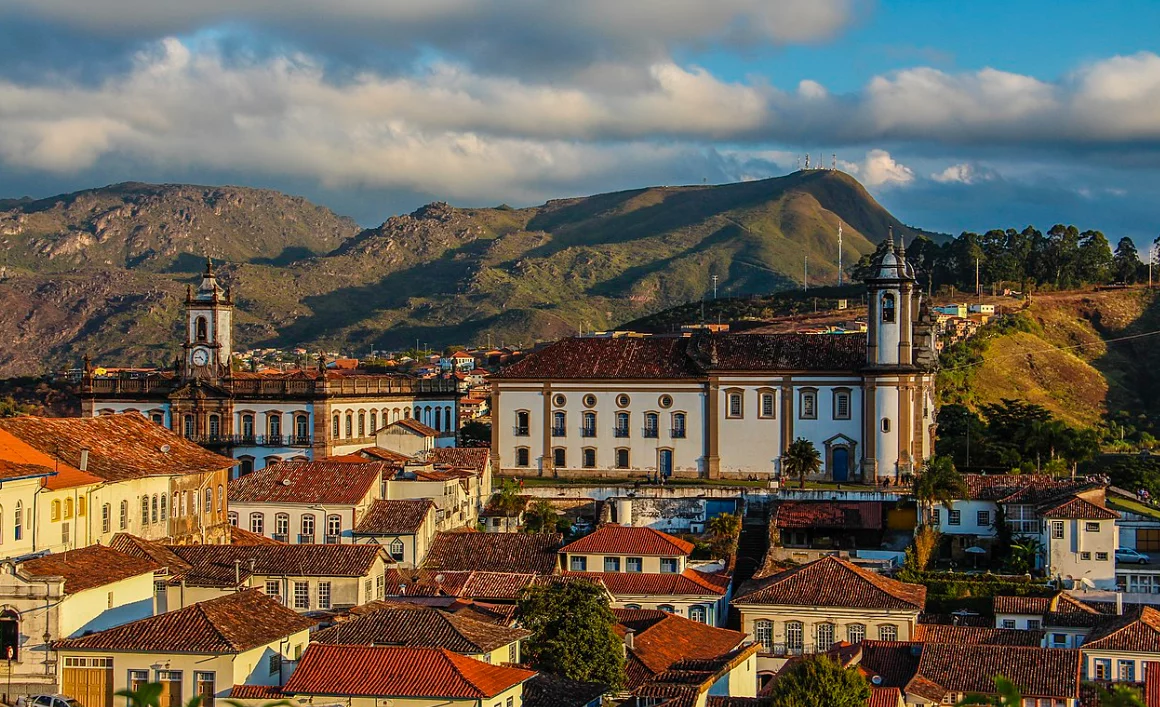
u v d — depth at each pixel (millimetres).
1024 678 83562
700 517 136375
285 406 153375
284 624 76625
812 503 133500
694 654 90812
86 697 72562
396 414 166125
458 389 175000
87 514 94500
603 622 84812
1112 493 144125
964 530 129250
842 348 148125
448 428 174500
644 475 149875
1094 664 90188
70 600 78812
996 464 162000
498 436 153750
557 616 84375
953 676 84625
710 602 108375
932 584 116125
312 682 68625
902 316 143375
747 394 147500
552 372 152500
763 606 101188
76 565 83562
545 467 152250
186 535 108938
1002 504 127250
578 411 151750
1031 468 160375
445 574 109375
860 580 102625
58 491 90688
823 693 74312
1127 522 127625
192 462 110500
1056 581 116750
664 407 149625
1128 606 105875
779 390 146750
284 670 75062
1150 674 87250
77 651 72625
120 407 158500
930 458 147000
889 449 143000
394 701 67062
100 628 82125
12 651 76875
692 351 152125
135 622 74625
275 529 120188
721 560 121188
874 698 76750
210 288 158625
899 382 142875
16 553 85938
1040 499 126500
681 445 149125
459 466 140875
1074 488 127438
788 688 75000
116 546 93938
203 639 71688
